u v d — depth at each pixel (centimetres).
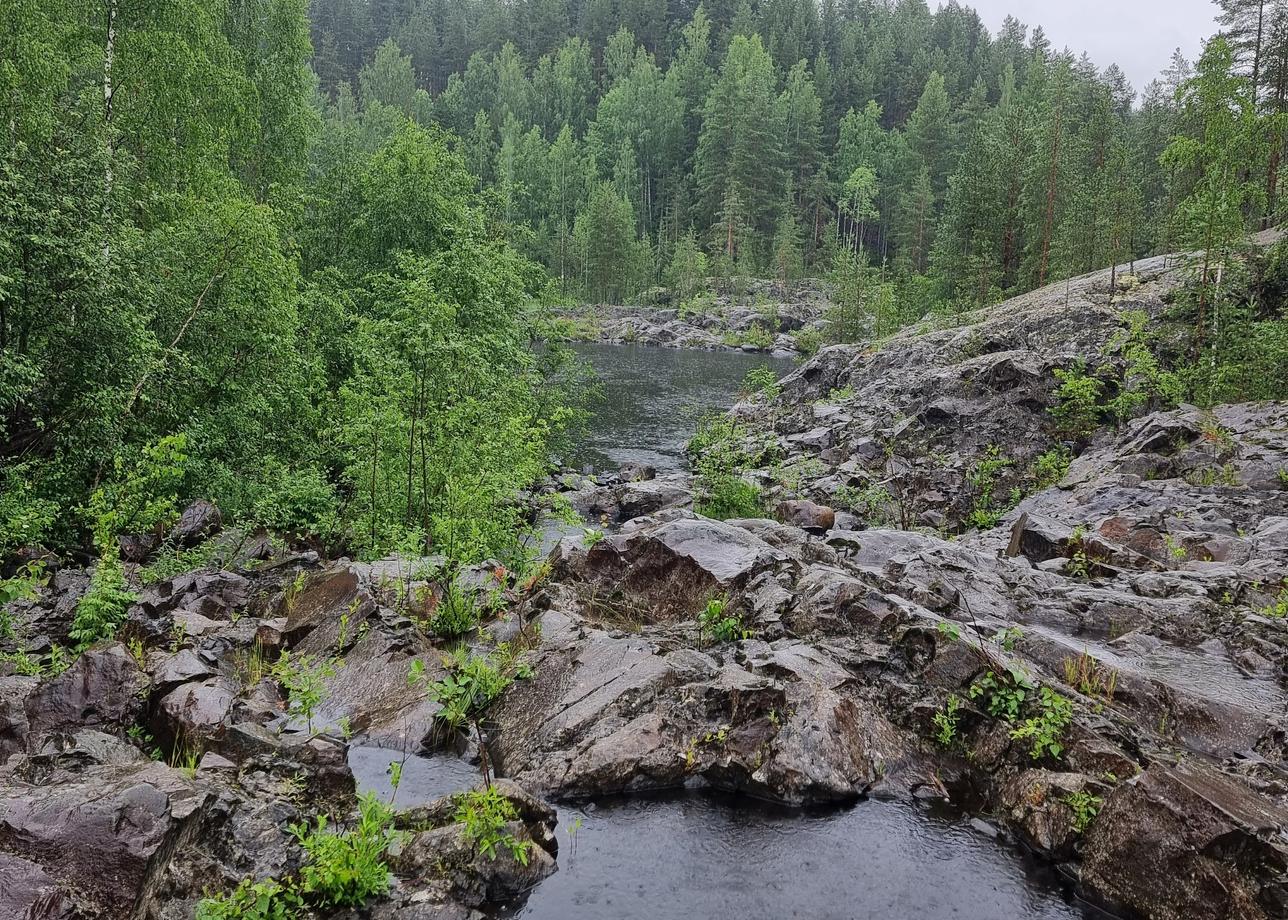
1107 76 11850
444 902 644
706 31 14500
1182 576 1304
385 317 2603
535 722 943
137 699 915
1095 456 2434
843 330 6662
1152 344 3180
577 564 1367
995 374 2948
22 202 1563
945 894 721
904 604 1089
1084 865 726
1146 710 918
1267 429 2238
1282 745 865
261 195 3062
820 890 721
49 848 609
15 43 1881
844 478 2653
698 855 764
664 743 885
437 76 15725
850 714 909
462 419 1753
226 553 1550
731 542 1328
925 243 9619
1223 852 658
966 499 2452
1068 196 5541
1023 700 899
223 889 613
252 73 3086
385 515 1697
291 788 767
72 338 1670
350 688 1038
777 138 11412
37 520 1458
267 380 2148
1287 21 4941
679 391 5162
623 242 9994
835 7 16712
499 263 2842
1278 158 4175
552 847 752
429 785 858
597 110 13538
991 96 13850
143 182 2288
